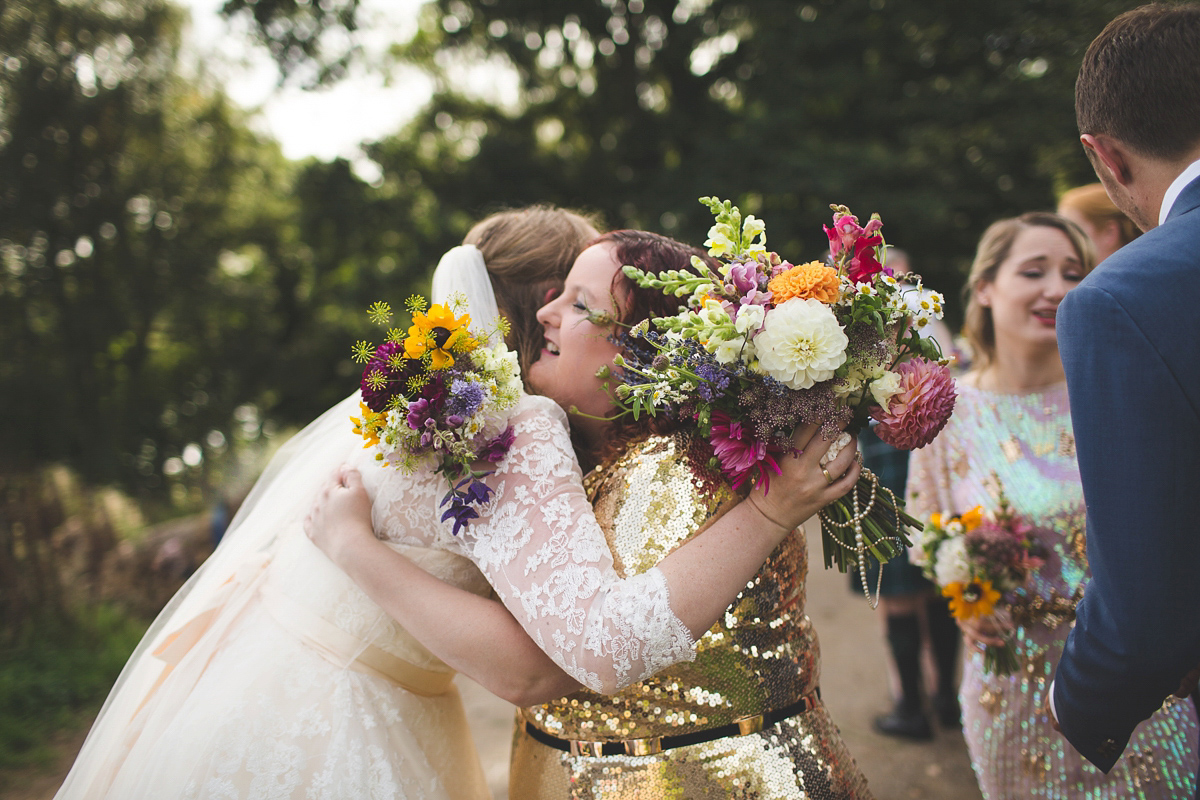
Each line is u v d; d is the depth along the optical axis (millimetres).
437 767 1535
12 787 3725
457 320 1350
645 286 1355
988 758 2176
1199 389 1143
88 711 4520
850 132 14758
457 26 16422
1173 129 1287
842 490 1279
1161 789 1854
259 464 6375
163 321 15938
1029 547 2104
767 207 13898
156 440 15297
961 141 12516
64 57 13625
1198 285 1168
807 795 1332
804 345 1197
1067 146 11172
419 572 1383
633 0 15625
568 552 1236
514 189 15891
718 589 1227
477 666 1294
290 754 1385
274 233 17469
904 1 13430
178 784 1376
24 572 5336
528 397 1445
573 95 16984
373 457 1539
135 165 14875
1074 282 2299
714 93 16422
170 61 14867
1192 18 1291
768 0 14461
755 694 1352
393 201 16156
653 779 1331
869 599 1396
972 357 2672
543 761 1447
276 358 16672
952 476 2410
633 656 1171
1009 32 12844
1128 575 1164
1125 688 1216
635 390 1307
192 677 1528
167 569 6023
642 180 15508
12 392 13156
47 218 13875
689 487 1318
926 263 13750
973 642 2172
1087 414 1202
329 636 1483
